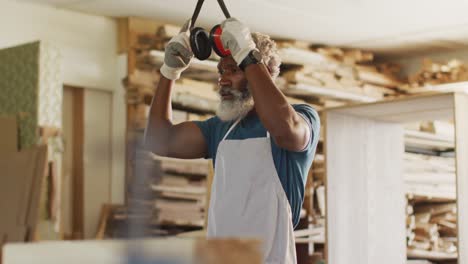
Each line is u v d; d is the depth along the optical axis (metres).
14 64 2.93
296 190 2.52
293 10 6.11
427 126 7.05
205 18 6.31
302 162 2.53
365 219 4.95
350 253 4.83
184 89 6.07
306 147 2.46
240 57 2.36
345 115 4.89
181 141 2.73
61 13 5.86
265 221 2.48
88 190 4.88
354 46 7.55
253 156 2.52
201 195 6.04
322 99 7.16
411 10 6.14
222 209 2.54
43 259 1.05
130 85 5.87
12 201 2.45
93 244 1.05
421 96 4.21
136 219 1.11
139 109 5.85
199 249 1.10
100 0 5.64
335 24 6.60
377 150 5.08
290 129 2.30
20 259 1.05
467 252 4.12
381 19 6.43
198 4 2.68
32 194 2.40
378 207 5.04
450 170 7.26
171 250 1.08
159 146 2.70
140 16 6.15
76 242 1.05
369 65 7.62
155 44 6.05
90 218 4.31
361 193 4.95
